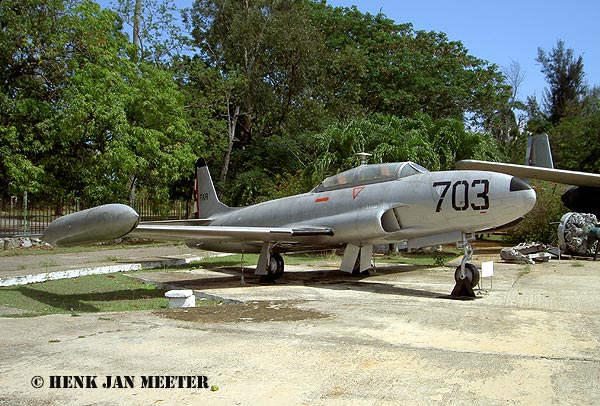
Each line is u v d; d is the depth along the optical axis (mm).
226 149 32750
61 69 21969
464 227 10219
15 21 20234
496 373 4746
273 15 34125
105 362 5086
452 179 10320
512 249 16891
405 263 16609
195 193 16859
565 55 68125
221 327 6684
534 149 25219
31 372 4781
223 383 4473
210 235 11281
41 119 21047
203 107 32469
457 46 43688
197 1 35406
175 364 5020
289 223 13016
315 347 5652
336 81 38312
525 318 7402
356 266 13344
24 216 20734
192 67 33969
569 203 22203
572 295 9828
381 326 6793
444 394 4199
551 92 68438
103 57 22094
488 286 11102
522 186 9500
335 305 8531
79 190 22609
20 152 20578
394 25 43781
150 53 30891
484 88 41938
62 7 21531
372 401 4043
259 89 33875
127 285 11844
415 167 11648
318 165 20812
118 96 21688
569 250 18625
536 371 4812
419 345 5777
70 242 9117
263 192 28828
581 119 45844
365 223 11227
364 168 12391
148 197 24719
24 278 11594
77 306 9062
